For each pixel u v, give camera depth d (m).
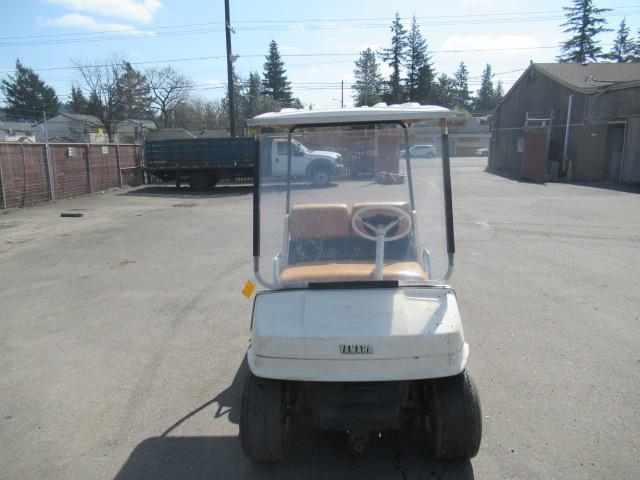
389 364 3.03
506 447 3.68
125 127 81.62
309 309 3.24
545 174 24.14
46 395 4.70
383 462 3.59
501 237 11.00
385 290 3.38
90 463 3.70
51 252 10.65
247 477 3.49
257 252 3.62
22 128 80.62
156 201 19.88
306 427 4.03
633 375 4.70
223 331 6.12
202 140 24.14
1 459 3.77
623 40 70.12
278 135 3.85
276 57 88.25
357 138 3.84
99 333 6.17
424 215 3.74
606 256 9.15
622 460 3.51
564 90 26.09
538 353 5.21
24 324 6.54
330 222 3.91
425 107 3.77
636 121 21.69
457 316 3.20
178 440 3.94
